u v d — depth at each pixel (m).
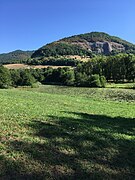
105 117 35.78
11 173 14.94
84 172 16.17
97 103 53.00
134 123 33.28
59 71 178.25
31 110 32.69
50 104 43.00
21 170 15.38
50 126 24.97
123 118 36.88
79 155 18.64
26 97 52.03
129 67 174.62
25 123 24.95
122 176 16.33
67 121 28.19
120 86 138.50
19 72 149.12
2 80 119.94
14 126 23.56
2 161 15.95
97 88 130.88
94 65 190.75
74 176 15.61
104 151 20.02
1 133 20.86
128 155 19.80
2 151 17.39
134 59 175.00
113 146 21.36
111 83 163.88
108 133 25.12
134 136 25.67
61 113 33.59
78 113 35.88
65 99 55.44
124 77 176.38
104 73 182.75
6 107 32.72
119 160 18.62
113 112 42.25
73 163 17.20
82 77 149.62
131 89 122.31
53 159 17.36
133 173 16.92
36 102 42.94
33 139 20.52
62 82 170.12
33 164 16.33
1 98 42.62
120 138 23.97
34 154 17.62
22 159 16.75
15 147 18.33
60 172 15.85
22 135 21.16
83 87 140.88
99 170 16.70
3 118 26.03
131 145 22.19
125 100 77.56
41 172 15.52
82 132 24.16
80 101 53.94
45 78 185.88
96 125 28.12
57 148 19.39
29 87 139.62
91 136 23.08
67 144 20.41
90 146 20.67
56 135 22.38
